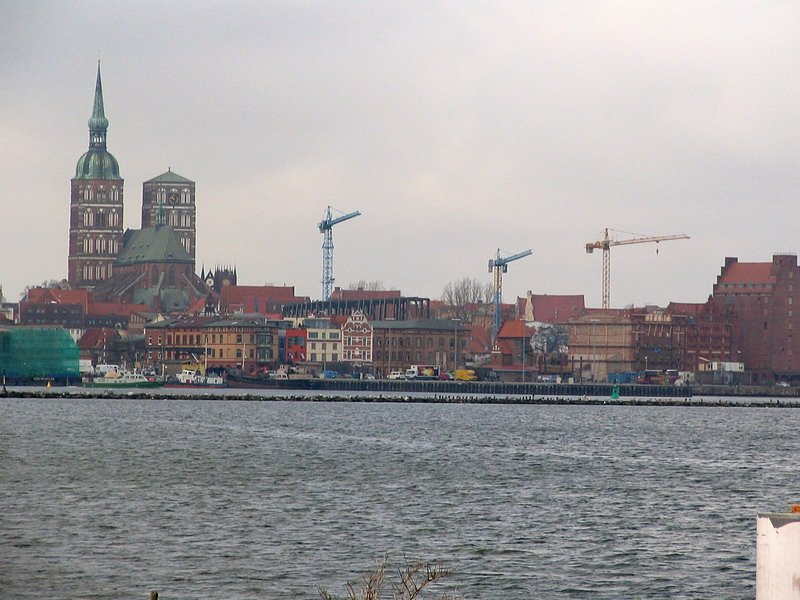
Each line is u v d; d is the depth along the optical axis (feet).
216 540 650.43
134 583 552.82
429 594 543.39
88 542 639.35
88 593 535.60
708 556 625.00
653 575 581.94
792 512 321.93
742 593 549.95
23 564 585.22
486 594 545.03
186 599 528.22
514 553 628.69
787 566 313.12
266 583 556.51
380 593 542.57
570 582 567.18
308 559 606.55
